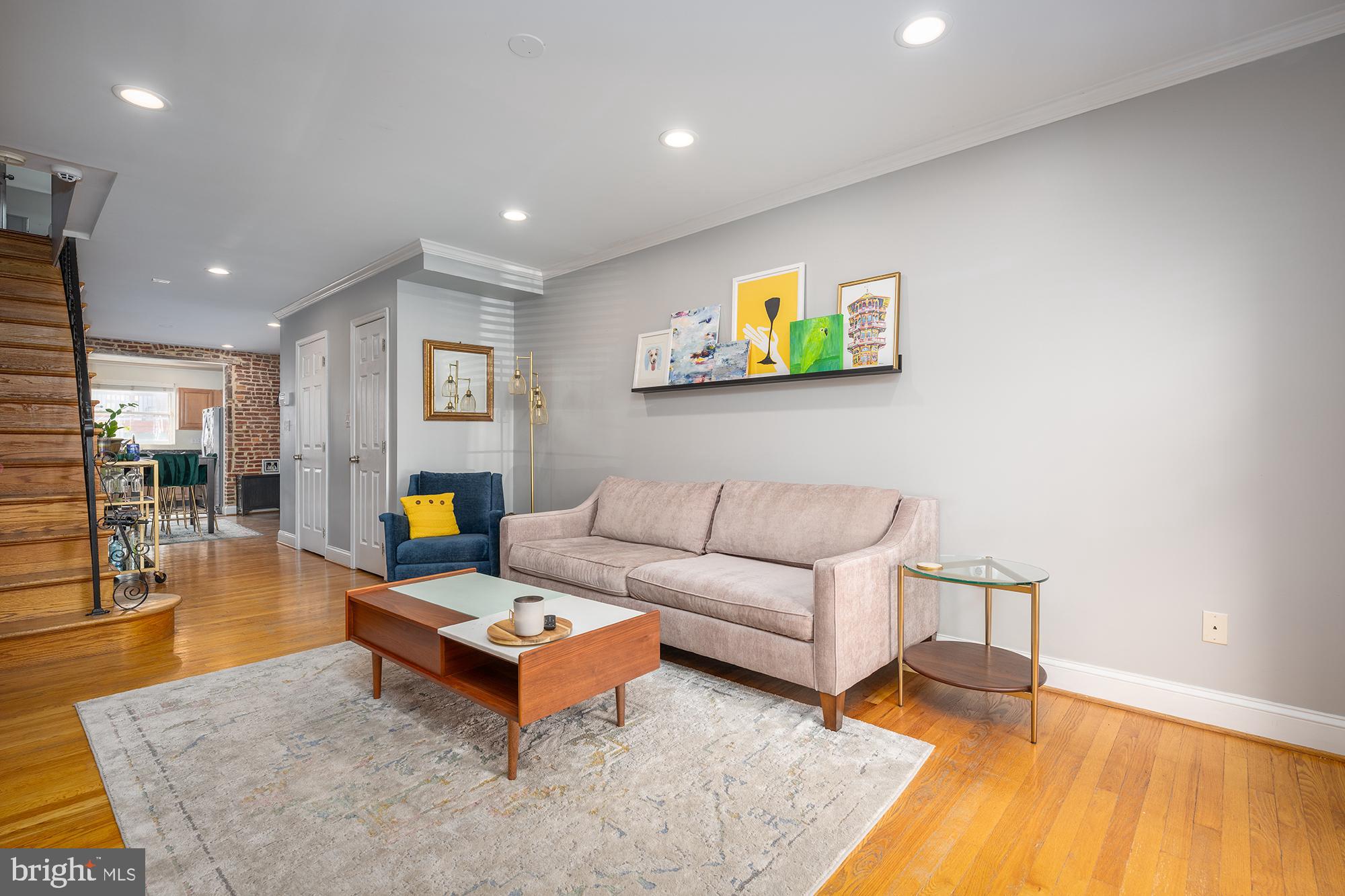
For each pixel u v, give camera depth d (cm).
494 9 200
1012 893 146
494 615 233
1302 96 212
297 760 201
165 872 149
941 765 203
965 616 288
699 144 291
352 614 262
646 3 197
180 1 195
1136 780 194
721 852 158
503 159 306
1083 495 254
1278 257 216
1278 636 217
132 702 246
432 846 159
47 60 226
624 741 216
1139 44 219
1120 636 247
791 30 211
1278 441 216
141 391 966
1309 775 196
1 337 392
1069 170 257
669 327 409
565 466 484
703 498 348
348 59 227
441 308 486
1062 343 259
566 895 142
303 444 602
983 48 221
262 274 505
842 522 291
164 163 308
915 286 300
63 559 329
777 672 238
